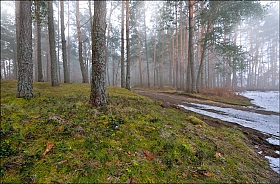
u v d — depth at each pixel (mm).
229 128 5289
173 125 4418
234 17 13367
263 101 13969
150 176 2375
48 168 2354
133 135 3422
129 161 2648
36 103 5168
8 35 26391
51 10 10320
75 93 7488
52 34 10406
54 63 10570
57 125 3510
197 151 3166
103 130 3475
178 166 2684
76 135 3176
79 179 2191
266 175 2990
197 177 2488
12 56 31047
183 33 25812
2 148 2662
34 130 3314
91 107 4773
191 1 15023
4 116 3902
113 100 6102
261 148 4195
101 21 4930
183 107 8188
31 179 2164
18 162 2439
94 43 4945
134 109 5203
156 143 3230
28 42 5902
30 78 5984
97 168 2406
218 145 3709
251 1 12344
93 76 5004
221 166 2918
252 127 5781
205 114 7012
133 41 29938
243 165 3129
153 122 4301
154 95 12609
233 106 9977
